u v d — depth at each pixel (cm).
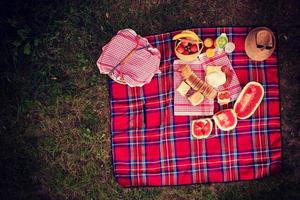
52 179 287
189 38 261
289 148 280
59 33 285
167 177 275
